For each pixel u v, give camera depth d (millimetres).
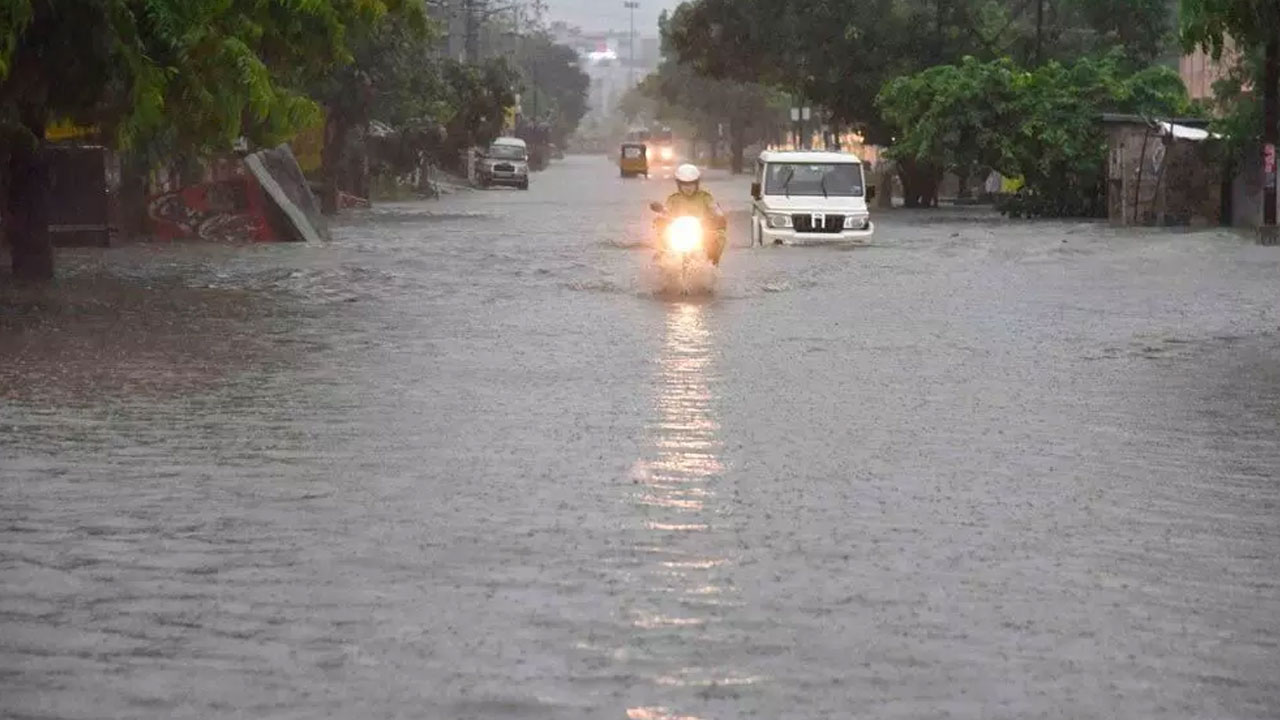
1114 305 25703
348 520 10078
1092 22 79562
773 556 9156
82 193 38594
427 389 16156
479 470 11797
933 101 60781
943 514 10359
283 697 6676
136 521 10047
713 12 76625
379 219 58250
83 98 24234
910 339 20891
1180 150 51625
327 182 62188
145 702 6617
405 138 80562
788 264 35188
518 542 9461
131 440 13078
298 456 12367
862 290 28578
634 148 138750
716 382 16750
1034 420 14336
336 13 28625
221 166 51625
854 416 14492
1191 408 15125
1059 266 34469
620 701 6633
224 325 22422
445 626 7707
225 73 24766
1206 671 7090
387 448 12727
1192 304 25844
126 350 19422
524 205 73250
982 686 6844
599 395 15742
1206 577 8789
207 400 15383
